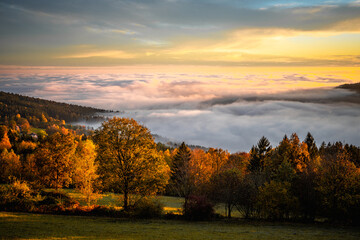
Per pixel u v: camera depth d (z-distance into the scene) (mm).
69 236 23203
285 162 44500
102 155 37844
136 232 26516
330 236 27844
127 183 37719
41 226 26297
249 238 25797
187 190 42281
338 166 38688
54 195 41375
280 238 26141
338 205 36562
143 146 38688
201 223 35062
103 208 36594
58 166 53344
